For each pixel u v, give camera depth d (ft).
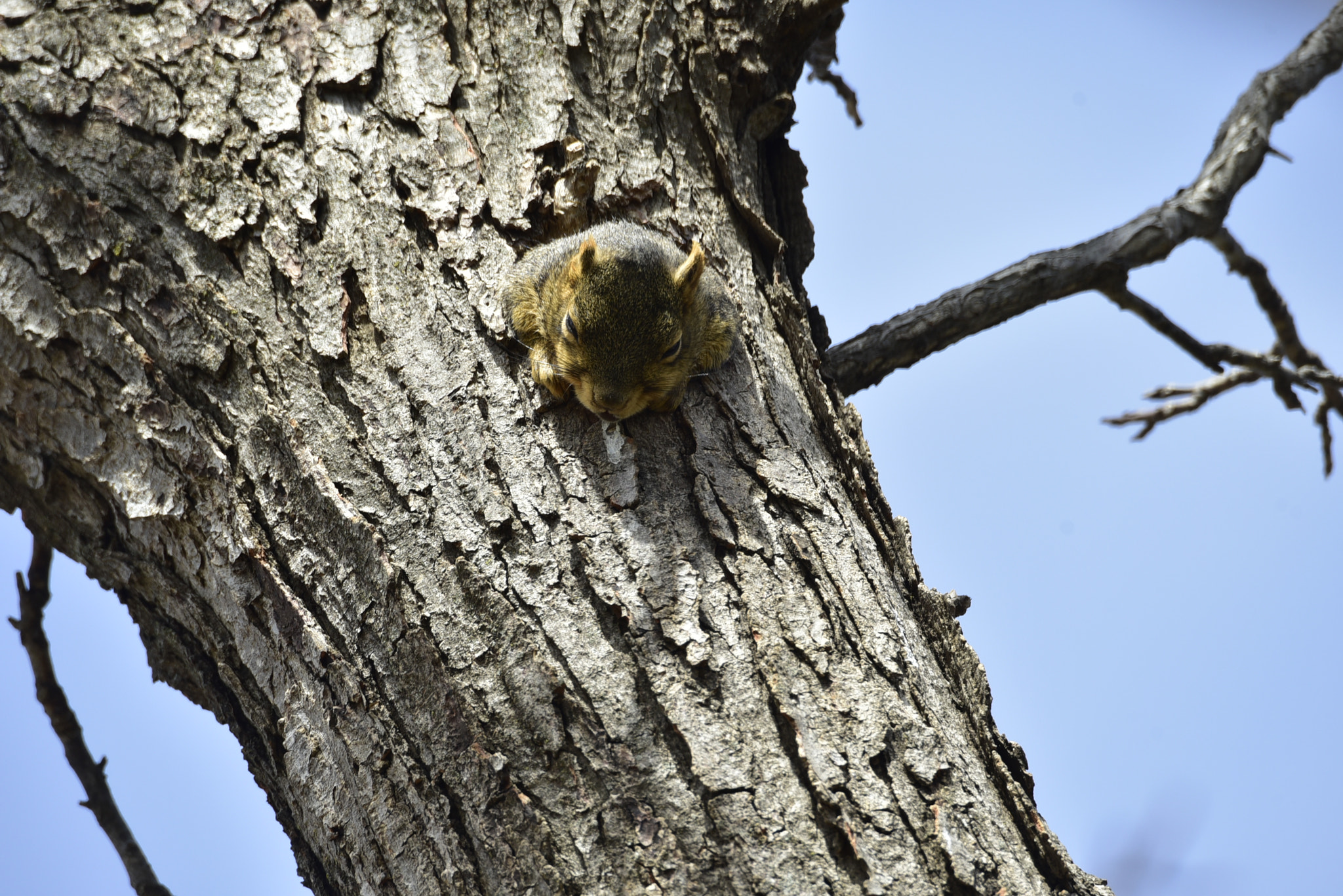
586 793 21.42
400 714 22.95
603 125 31.81
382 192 27.66
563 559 23.77
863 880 20.40
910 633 25.48
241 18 28.96
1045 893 21.50
